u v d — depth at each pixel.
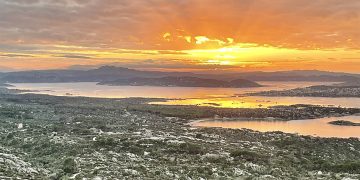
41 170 90.00
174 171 97.50
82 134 176.00
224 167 111.69
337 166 126.00
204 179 91.00
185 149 137.88
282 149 179.88
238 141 194.75
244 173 103.88
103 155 117.19
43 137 150.75
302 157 150.50
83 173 84.69
